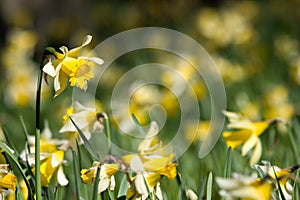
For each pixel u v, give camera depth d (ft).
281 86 29.48
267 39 48.75
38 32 52.65
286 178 10.09
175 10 54.29
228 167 11.64
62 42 50.16
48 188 12.23
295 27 53.16
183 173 16.05
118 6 62.28
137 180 9.87
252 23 52.70
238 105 27.73
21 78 27.89
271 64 38.01
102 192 10.61
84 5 57.11
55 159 11.39
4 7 51.96
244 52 38.06
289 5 56.85
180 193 11.34
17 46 34.96
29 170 11.03
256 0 61.41
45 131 12.94
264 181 8.70
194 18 53.62
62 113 25.98
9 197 12.09
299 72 27.68
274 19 55.16
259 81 34.30
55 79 10.16
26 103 27.58
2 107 30.42
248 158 16.30
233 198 9.95
